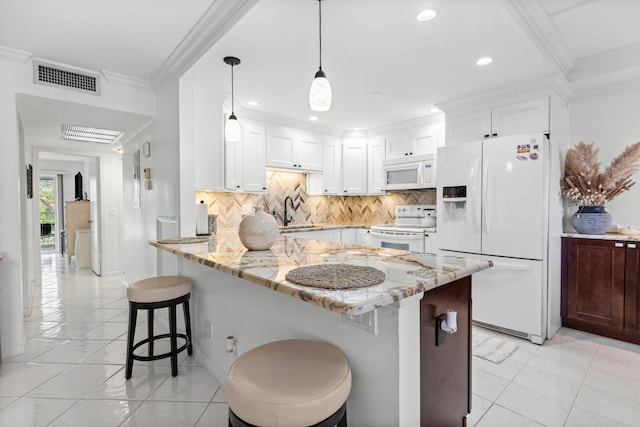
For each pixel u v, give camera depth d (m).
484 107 3.05
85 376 2.08
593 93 2.91
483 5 1.72
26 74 2.39
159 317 3.01
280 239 2.53
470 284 1.54
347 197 5.11
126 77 2.80
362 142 4.56
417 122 3.91
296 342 1.30
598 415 1.69
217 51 2.19
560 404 1.78
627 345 2.50
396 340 1.09
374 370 1.16
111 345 2.55
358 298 0.90
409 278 1.12
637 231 2.62
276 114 3.70
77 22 1.97
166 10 1.85
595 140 2.90
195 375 2.10
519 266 2.60
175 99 2.66
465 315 1.50
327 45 2.13
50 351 2.44
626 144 2.75
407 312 1.11
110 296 3.91
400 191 4.48
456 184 2.96
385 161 4.15
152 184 3.18
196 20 1.97
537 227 2.52
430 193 4.18
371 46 2.14
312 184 4.58
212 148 2.98
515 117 2.85
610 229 2.80
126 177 4.14
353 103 3.32
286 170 4.19
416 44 2.13
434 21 1.87
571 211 3.02
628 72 2.58
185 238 2.56
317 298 0.92
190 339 2.23
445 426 1.36
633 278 2.45
